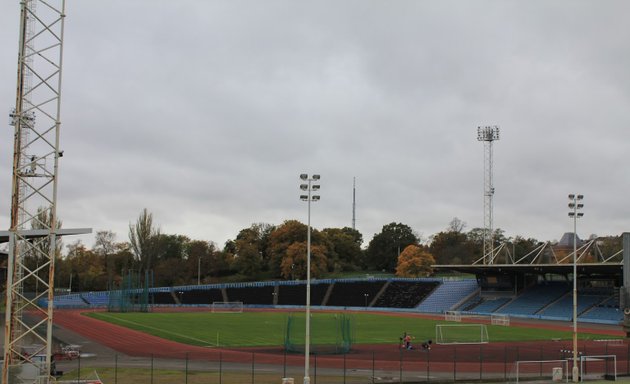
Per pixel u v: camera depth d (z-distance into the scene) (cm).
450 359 6369
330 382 4872
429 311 14338
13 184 4044
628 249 6200
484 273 13812
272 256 19312
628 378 5234
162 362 5872
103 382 4700
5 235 4681
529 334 9156
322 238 19225
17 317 4372
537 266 11838
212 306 15612
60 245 19350
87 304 15950
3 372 3953
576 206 5219
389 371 5559
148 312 13500
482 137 14388
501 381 5019
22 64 4078
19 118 4041
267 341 7750
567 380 4997
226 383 4716
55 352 6119
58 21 4184
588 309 11819
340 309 15388
